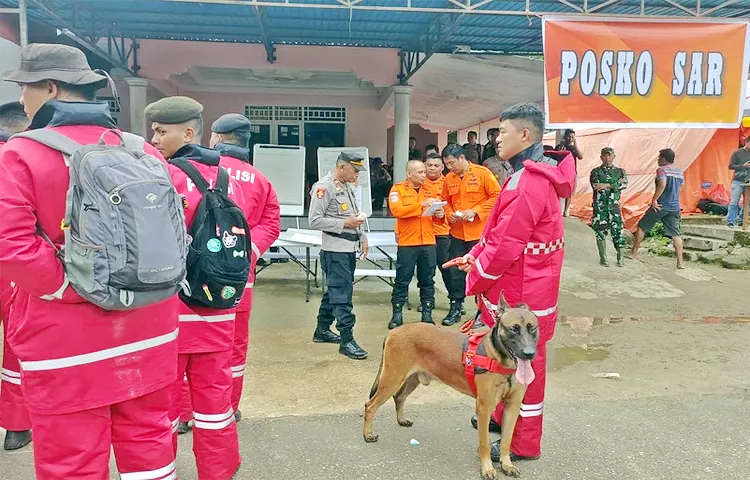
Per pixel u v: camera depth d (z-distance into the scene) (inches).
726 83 244.4
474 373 118.8
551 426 146.9
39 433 77.8
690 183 501.4
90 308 76.0
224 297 100.8
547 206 118.8
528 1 237.3
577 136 524.7
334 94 581.0
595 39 239.1
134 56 429.4
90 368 77.0
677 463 129.0
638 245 379.6
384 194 532.4
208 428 108.5
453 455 132.0
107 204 72.1
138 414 83.7
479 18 374.0
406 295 238.1
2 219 68.8
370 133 592.1
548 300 123.9
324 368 188.9
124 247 72.6
